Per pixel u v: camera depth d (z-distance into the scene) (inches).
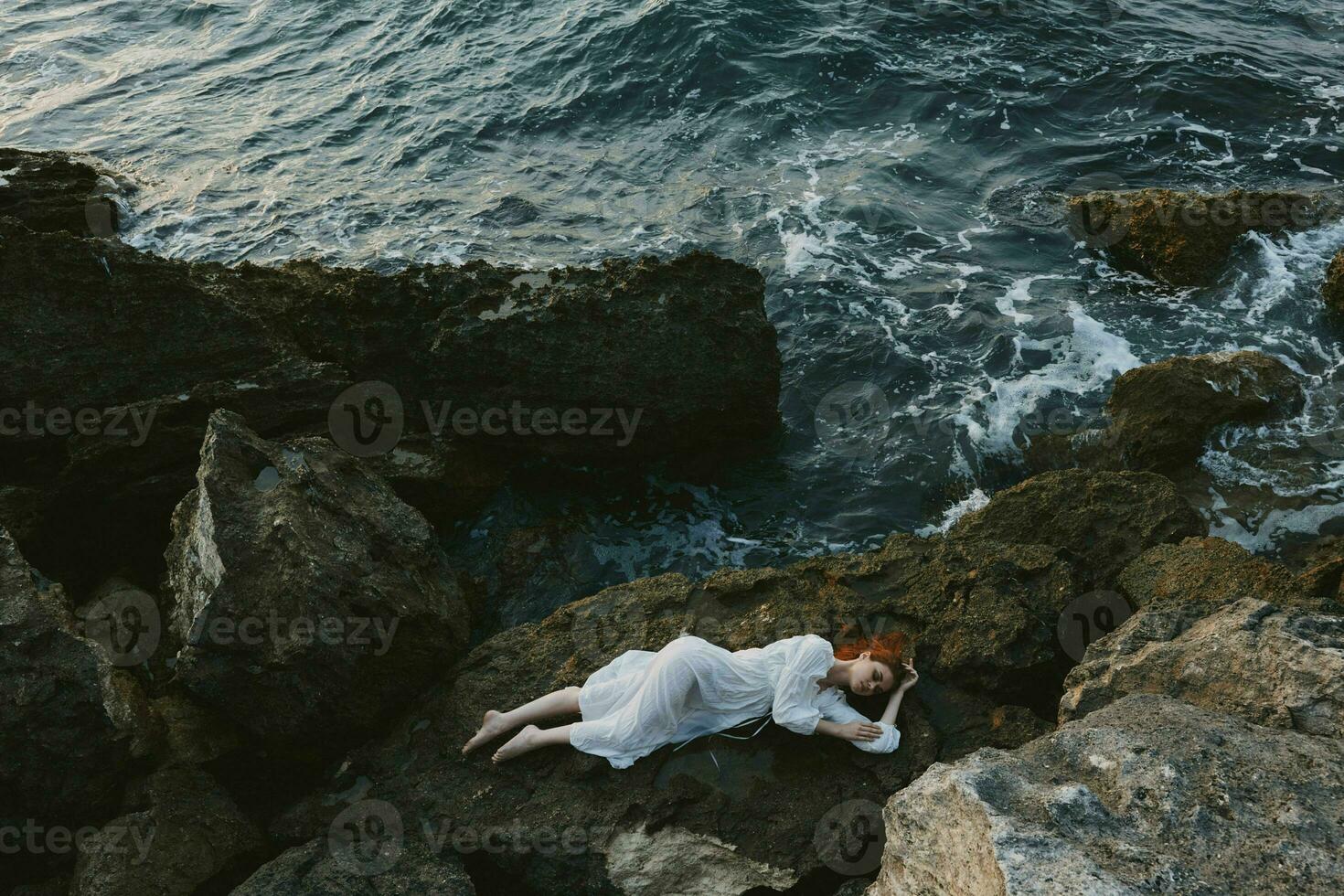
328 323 316.8
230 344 300.4
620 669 227.5
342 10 746.2
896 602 245.3
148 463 287.7
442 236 469.7
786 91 571.5
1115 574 263.1
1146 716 170.4
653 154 534.6
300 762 229.5
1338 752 152.6
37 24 781.3
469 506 311.6
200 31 751.7
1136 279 421.4
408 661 232.1
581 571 295.9
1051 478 289.7
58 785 204.2
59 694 203.6
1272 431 326.6
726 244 453.1
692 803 206.8
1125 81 565.0
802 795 207.2
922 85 568.7
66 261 281.7
